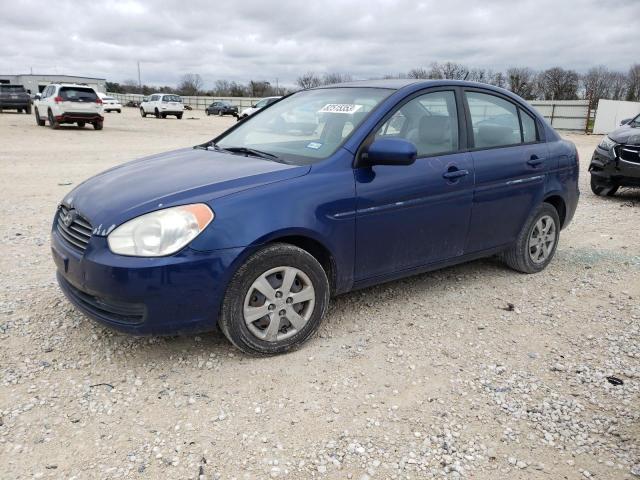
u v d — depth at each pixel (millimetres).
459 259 4422
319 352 3516
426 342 3701
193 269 3027
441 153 4129
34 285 4488
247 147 4148
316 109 4258
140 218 3033
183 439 2666
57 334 3643
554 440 2730
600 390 3170
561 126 34750
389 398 3043
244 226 3137
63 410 2855
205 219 3064
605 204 8648
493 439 2727
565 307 4355
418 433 2756
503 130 4648
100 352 3432
